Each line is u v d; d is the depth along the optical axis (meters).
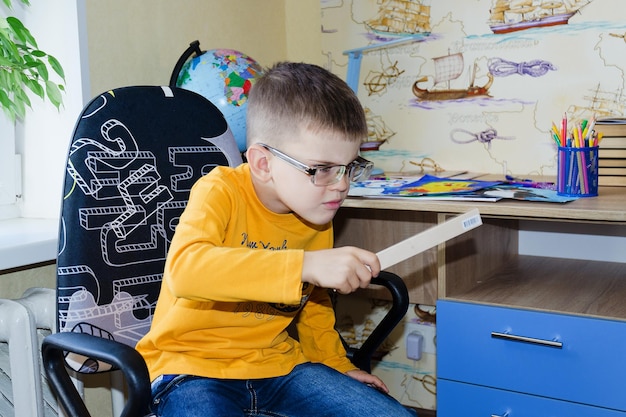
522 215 1.38
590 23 1.76
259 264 0.95
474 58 1.91
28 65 1.56
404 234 1.78
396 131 2.05
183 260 0.97
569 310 1.39
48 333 1.49
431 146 2.00
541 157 1.86
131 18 1.70
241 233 1.13
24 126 1.71
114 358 0.92
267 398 1.13
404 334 2.07
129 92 1.28
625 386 1.32
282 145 1.06
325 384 1.12
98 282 1.18
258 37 2.12
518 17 1.84
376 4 2.03
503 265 1.81
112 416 1.74
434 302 1.76
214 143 1.36
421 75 1.99
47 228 1.59
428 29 1.96
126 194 1.23
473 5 1.89
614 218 1.30
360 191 1.60
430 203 1.47
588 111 1.79
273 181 1.09
